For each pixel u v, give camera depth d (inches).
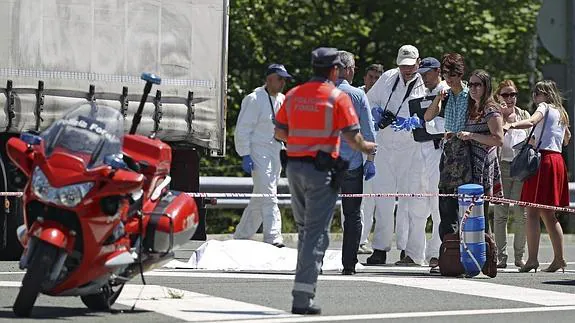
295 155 1391.5
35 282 1275.8
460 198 1839.3
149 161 1376.7
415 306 1503.4
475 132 1908.2
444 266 1851.6
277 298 1544.0
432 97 2075.5
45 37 2005.4
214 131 2161.7
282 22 4035.4
